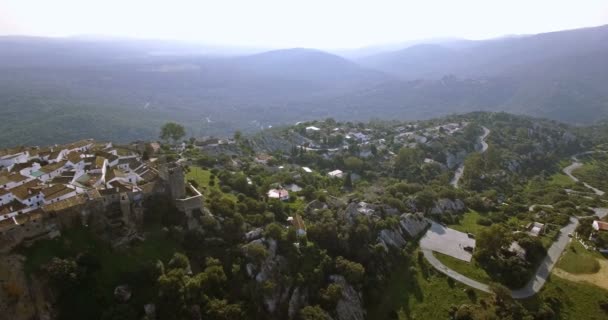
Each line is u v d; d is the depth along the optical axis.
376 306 122.50
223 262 111.56
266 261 115.44
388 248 142.25
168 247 107.31
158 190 117.94
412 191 199.75
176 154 189.88
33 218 93.44
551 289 121.50
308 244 129.12
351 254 135.12
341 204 165.50
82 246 97.00
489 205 195.62
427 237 155.62
